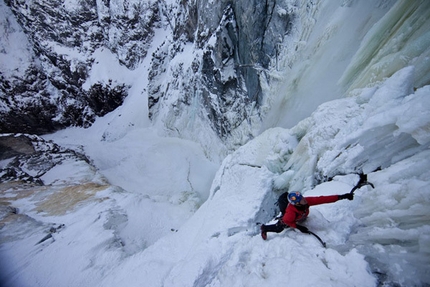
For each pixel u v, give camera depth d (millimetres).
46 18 35719
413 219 2279
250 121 13344
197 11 18578
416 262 2043
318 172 4508
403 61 3803
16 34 37875
